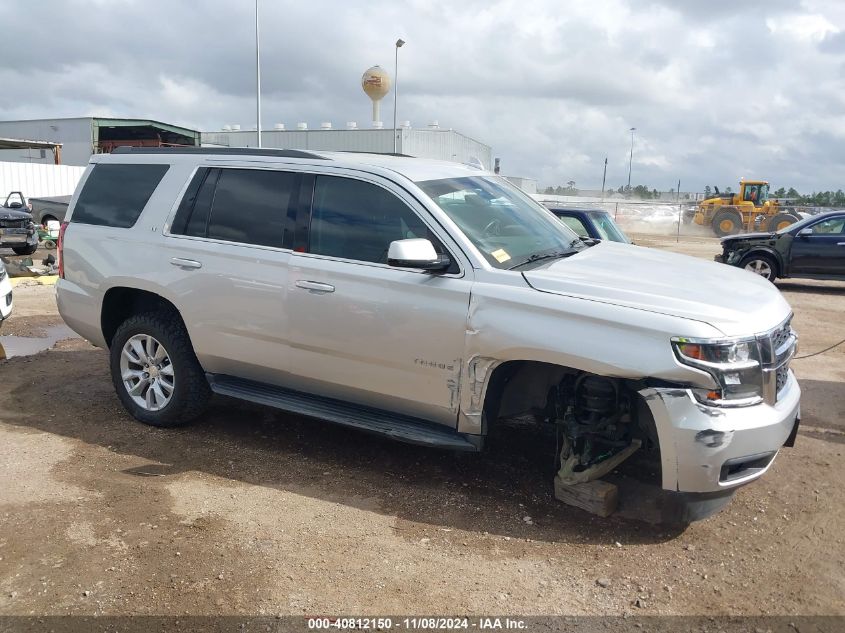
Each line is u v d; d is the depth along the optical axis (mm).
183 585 3215
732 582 3342
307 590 3199
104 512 3867
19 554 3441
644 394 3451
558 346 3568
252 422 5312
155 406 5141
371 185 4266
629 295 3594
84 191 5406
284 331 4418
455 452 4789
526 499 4141
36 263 14891
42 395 5816
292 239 4430
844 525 3885
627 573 3400
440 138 40844
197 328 4746
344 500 4086
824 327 9906
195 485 4230
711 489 3416
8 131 37750
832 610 3137
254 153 4742
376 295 4066
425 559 3486
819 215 14078
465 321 3816
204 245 4707
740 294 3812
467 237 3990
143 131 38438
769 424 3453
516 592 3230
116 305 5328
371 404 4348
